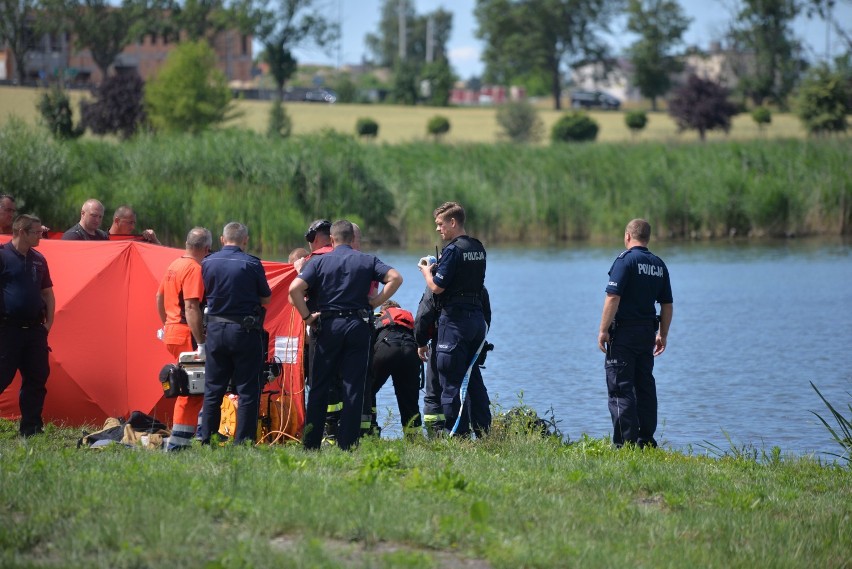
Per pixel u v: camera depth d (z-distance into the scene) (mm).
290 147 133125
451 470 27219
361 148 144875
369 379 35156
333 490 24219
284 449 30906
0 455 28391
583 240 142125
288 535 21453
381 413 45938
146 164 123438
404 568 19344
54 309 35750
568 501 24984
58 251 38625
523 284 97375
